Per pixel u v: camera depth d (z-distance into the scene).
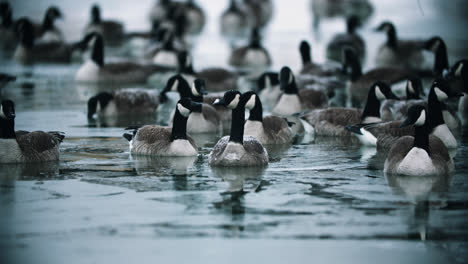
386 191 13.33
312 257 10.29
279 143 18.12
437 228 11.36
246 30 51.56
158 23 44.88
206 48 41.84
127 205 12.53
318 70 29.30
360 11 53.66
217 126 20.09
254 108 17.64
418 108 14.12
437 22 47.47
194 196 13.06
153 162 15.79
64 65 36.66
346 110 19.50
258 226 11.46
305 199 12.86
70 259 10.24
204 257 10.29
